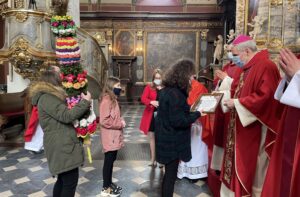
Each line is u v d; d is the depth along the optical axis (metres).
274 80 2.48
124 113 10.80
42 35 5.64
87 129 2.54
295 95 1.45
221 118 3.20
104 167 3.36
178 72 2.59
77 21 8.05
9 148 5.36
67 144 2.40
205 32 14.50
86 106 2.42
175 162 2.71
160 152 2.71
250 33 7.30
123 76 14.45
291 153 1.62
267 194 1.86
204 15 14.23
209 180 3.59
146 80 14.76
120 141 3.37
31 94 2.50
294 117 1.61
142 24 14.59
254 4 7.83
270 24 6.86
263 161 2.62
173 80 2.61
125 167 4.36
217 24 14.41
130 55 14.70
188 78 2.61
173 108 2.56
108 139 3.29
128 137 6.50
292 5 6.61
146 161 4.65
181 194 3.44
